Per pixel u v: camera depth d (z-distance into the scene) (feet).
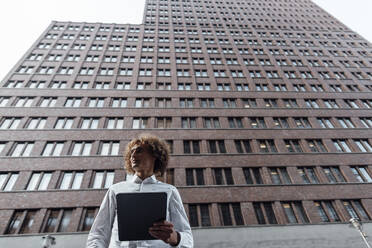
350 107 84.79
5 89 74.74
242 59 103.81
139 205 5.97
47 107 71.31
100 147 63.93
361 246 48.06
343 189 58.59
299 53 111.04
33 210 49.98
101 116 71.51
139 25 120.67
